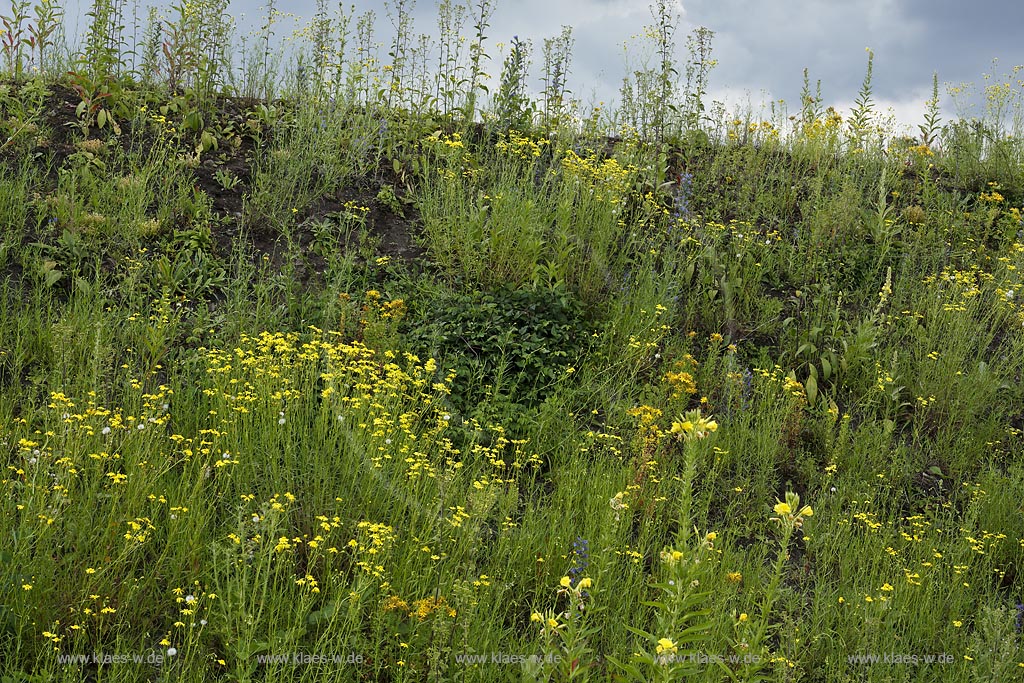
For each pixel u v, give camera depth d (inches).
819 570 201.0
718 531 208.8
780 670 147.4
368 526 159.0
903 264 340.8
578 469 216.2
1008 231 375.6
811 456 249.3
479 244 301.4
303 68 410.9
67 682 125.9
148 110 364.5
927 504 235.3
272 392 212.7
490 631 153.5
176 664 131.8
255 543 147.3
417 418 218.4
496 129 400.5
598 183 341.4
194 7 379.6
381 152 374.6
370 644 145.9
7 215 273.7
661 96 431.8
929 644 179.0
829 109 441.4
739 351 295.0
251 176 336.8
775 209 385.4
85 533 155.6
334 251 293.9
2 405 193.3
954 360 287.1
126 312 249.3
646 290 298.2
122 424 193.5
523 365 250.7
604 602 167.0
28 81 363.9
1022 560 213.2
